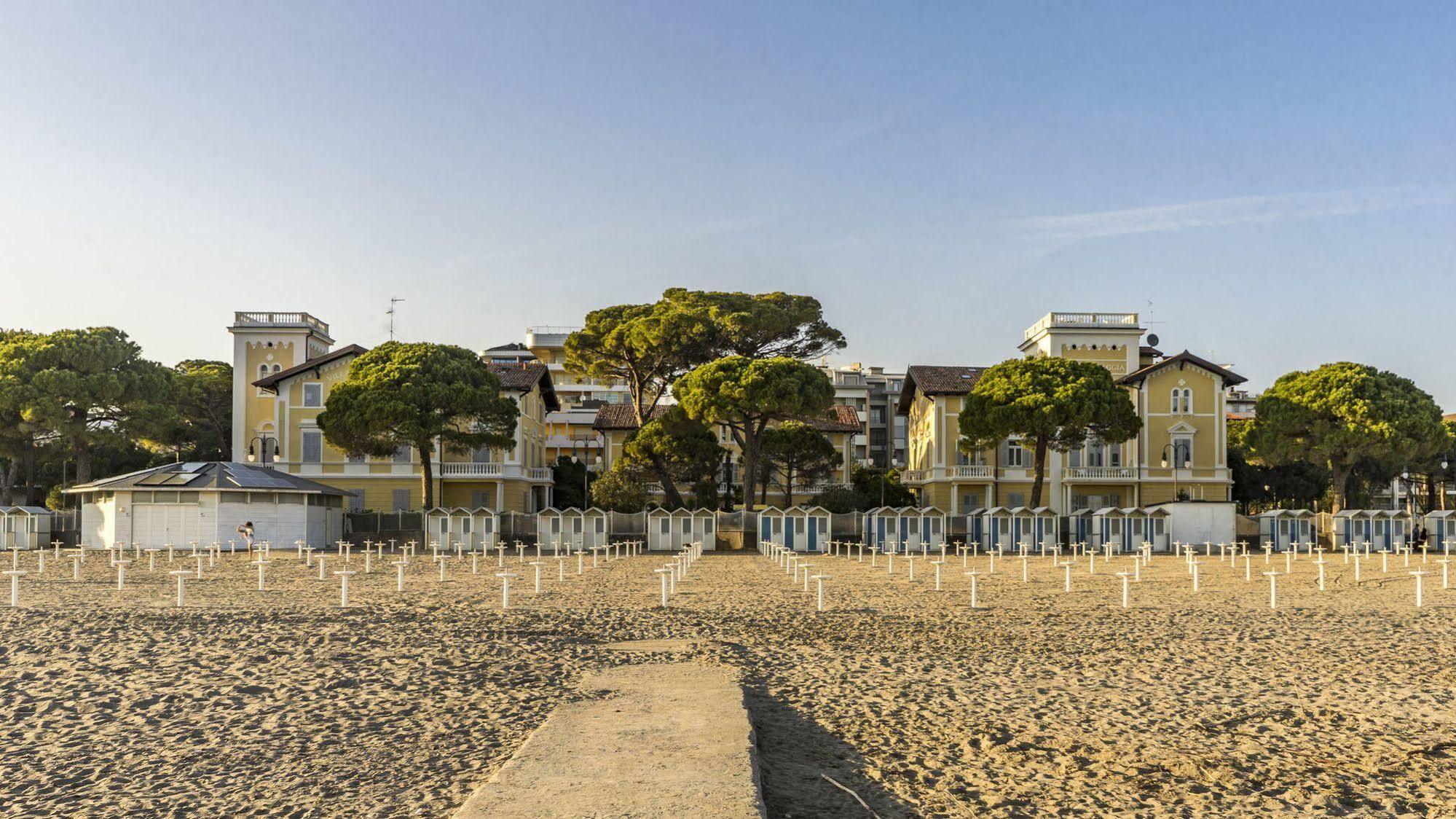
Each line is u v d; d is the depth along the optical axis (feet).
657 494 274.57
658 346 251.80
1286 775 36.47
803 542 213.87
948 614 85.76
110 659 60.18
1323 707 47.70
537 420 284.61
